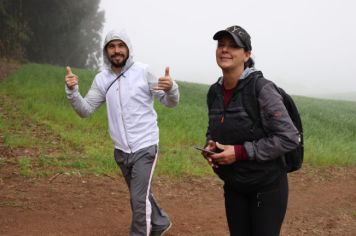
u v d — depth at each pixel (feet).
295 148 10.85
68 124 39.58
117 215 19.86
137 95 14.93
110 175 26.25
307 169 34.37
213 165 11.43
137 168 14.98
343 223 22.12
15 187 22.26
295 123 11.32
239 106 10.93
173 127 42.93
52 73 84.38
